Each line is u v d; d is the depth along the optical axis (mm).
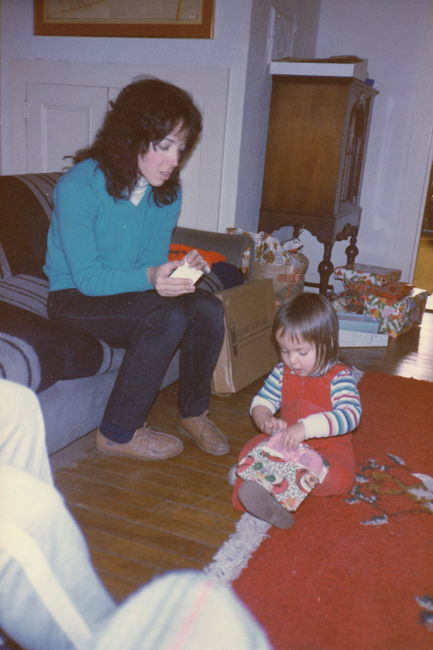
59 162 3475
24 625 1031
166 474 1764
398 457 1960
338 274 3752
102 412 1896
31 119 3467
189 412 1928
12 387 1233
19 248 2029
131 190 1689
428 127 3982
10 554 993
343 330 3254
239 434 2072
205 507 1613
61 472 1715
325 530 1538
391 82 3994
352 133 3537
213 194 3242
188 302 1802
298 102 3307
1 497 1020
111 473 1738
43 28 3330
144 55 3199
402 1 3875
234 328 2314
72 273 1712
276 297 3066
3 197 2023
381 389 2592
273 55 3371
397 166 4098
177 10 3092
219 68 3074
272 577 1342
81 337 1679
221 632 1165
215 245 2703
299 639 1169
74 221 1675
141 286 1702
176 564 1367
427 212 8438
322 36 4113
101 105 3318
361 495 1717
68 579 1087
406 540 1519
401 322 3443
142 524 1511
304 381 1674
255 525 1537
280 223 3471
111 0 3178
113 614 1178
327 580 1348
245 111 3121
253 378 2434
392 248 4234
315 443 1669
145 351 1685
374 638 1185
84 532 1453
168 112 1574
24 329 1562
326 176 3336
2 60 3455
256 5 3027
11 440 1180
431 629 1221
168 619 1187
